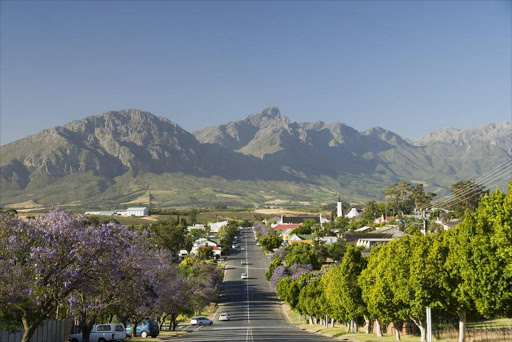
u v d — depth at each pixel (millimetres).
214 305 142125
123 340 56688
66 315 56750
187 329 93438
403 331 61750
